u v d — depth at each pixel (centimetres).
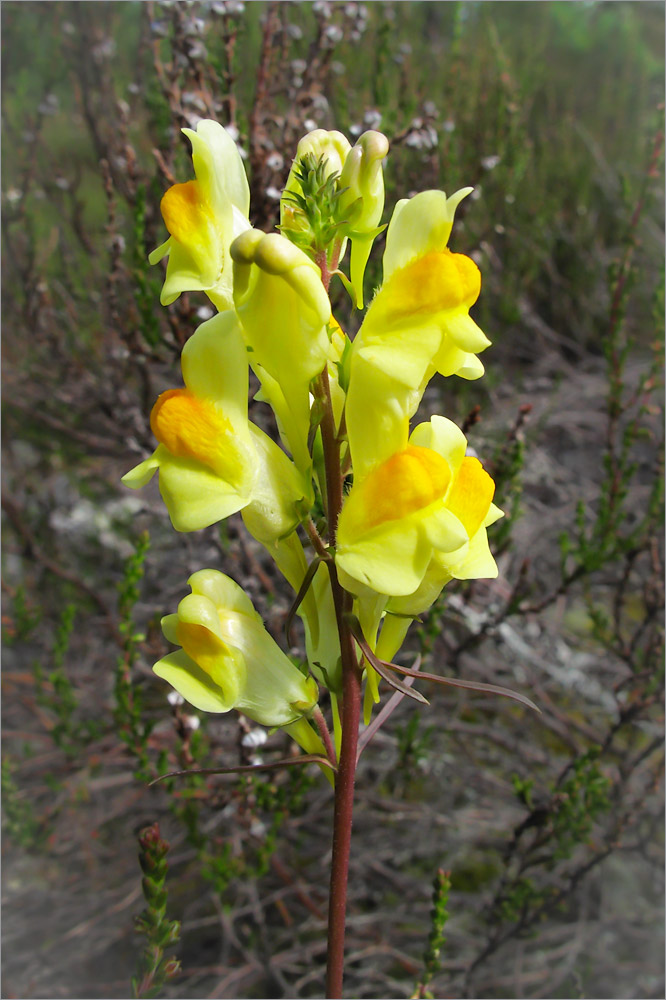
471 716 23
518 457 17
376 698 9
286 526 9
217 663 9
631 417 28
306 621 10
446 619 21
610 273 20
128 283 23
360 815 20
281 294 8
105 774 22
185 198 9
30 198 27
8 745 23
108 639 24
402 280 8
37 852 19
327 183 8
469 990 17
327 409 9
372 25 26
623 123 38
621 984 18
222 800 16
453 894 19
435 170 20
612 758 21
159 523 26
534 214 30
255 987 18
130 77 31
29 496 28
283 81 22
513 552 25
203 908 20
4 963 18
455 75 27
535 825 16
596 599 26
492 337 27
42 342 25
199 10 19
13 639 22
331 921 9
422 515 8
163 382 27
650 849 19
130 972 19
